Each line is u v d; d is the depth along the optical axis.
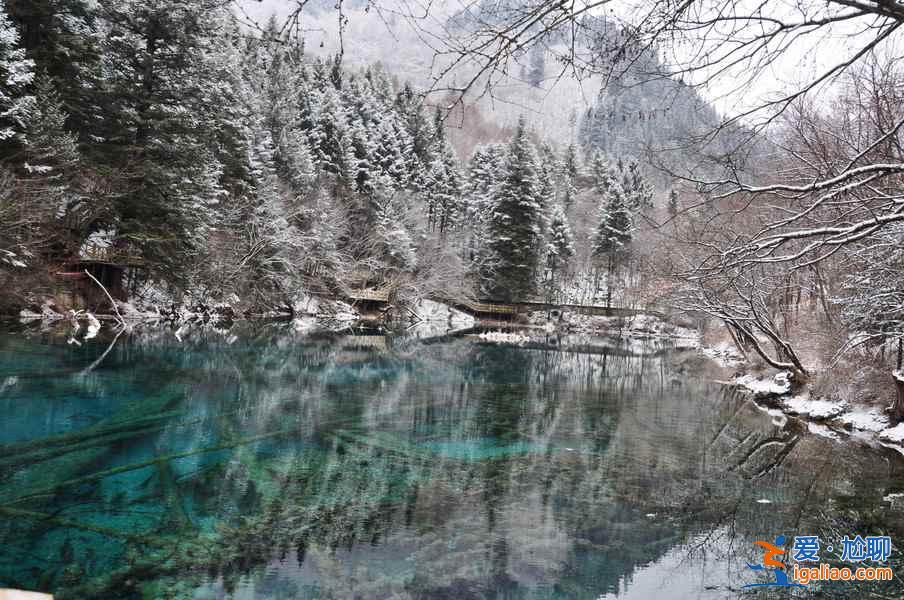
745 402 16.14
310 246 38.22
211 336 23.06
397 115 54.09
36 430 8.95
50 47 22.08
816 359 16.84
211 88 26.25
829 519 7.05
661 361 27.64
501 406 13.73
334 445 9.43
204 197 28.28
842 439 11.73
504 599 4.95
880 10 2.37
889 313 10.55
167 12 22.92
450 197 53.81
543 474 8.48
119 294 26.31
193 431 9.62
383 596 4.93
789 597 5.07
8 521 5.94
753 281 13.36
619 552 5.99
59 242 22.39
